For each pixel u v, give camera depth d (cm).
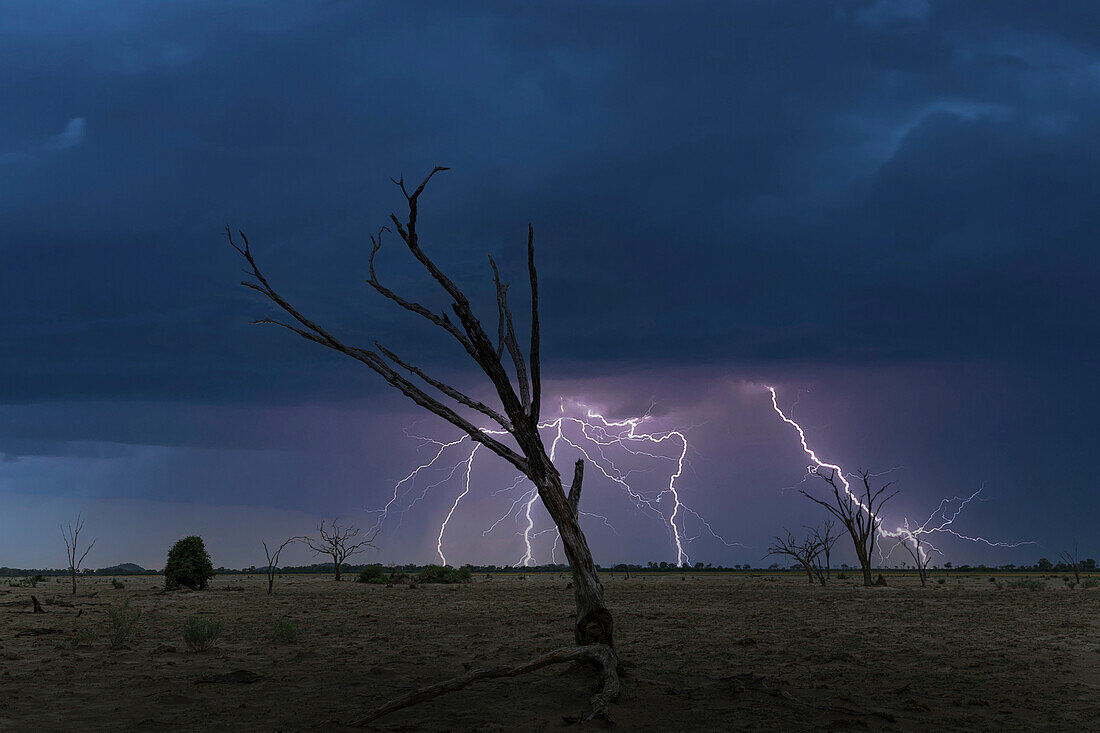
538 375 1137
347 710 952
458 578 7744
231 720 894
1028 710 988
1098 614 2747
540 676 1205
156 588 5881
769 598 4131
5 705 984
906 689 1117
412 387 1173
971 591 5147
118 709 960
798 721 891
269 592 4853
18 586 6556
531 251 1148
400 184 1111
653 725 872
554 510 1115
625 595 4534
